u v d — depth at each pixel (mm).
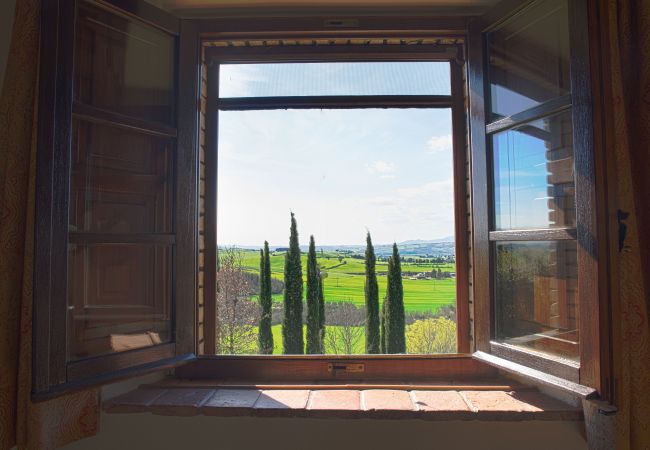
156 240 1384
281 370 1553
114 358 1260
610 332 1039
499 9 1418
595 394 1060
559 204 1273
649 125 1055
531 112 1291
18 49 1132
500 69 1480
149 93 1466
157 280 1463
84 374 1177
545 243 1326
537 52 1354
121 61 1407
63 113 1134
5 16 1367
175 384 1482
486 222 1454
